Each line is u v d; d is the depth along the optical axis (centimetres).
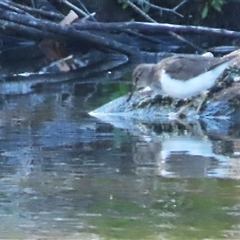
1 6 2058
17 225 566
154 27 2175
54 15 2175
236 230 550
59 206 622
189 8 2516
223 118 1126
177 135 983
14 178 727
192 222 571
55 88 1504
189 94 1099
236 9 2520
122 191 674
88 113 1175
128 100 1187
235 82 1166
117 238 530
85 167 777
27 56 2141
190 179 720
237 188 682
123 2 2416
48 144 914
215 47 2283
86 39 2111
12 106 1248
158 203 627
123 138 957
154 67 1127
